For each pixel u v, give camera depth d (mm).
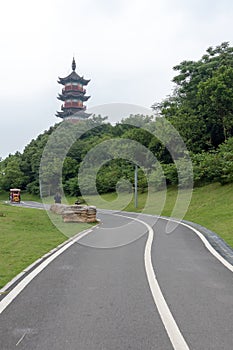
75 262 8742
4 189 58594
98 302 5656
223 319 4965
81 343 4223
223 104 34562
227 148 31312
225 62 40344
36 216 21703
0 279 7043
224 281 6949
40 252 10148
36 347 4121
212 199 27141
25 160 54938
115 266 8297
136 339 4332
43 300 5738
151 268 8086
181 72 44719
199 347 4133
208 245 11477
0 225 16781
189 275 7434
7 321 4859
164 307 5434
